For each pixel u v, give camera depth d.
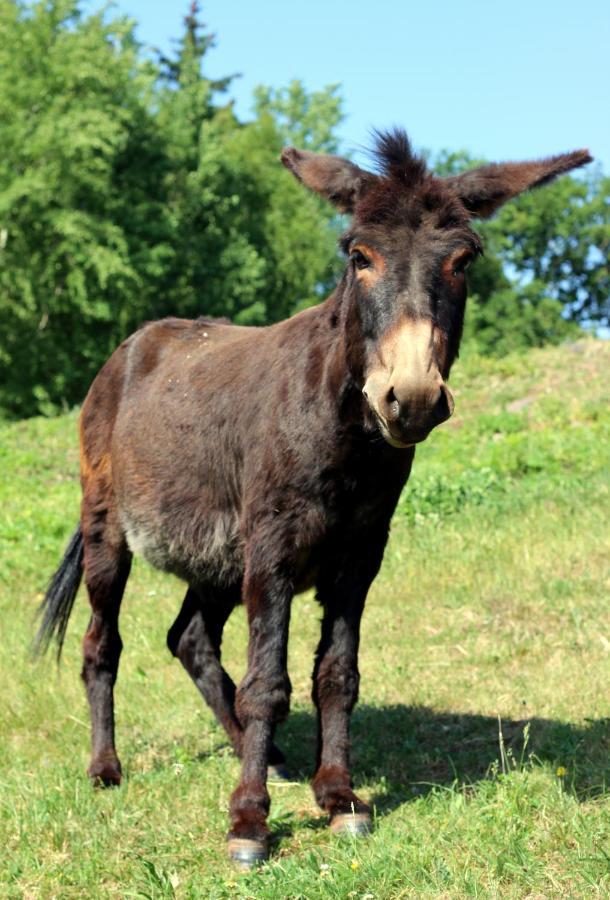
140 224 39.00
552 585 9.77
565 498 12.75
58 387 37.62
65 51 37.12
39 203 34.84
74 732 7.68
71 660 9.52
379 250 4.77
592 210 63.19
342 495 5.40
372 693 7.84
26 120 36.84
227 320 7.97
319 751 5.79
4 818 5.82
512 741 6.51
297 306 55.59
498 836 4.86
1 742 7.52
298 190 56.69
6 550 13.32
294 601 10.91
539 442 15.77
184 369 6.91
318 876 4.70
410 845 4.91
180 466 6.50
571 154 5.26
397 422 4.53
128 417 7.16
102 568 7.29
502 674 7.97
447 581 10.48
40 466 19.00
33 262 36.00
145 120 40.81
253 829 5.14
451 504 13.20
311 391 5.41
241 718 5.44
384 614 9.77
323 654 5.73
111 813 5.86
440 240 4.77
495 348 56.56
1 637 10.23
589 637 8.48
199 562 6.46
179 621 7.32
